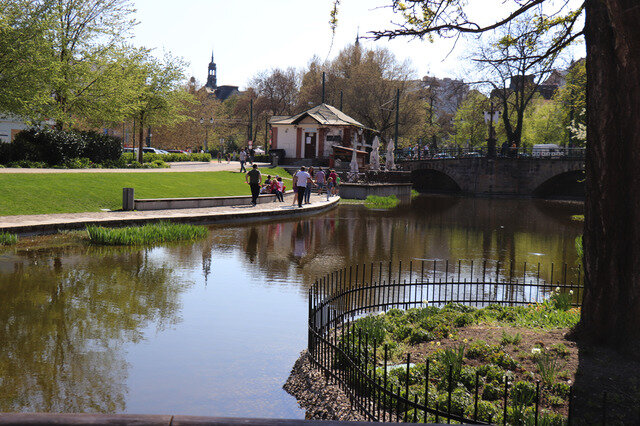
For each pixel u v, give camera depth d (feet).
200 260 44.37
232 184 114.11
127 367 21.26
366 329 22.63
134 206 71.05
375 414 16.53
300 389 19.43
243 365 21.89
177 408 17.87
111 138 135.03
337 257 48.52
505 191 186.80
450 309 28.17
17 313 27.68
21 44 101.45
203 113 307.37
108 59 126.52
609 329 20.80
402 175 175.42
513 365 19.24
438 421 15.26
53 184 74.38
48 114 111.45
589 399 16.38
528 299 35.40
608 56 20.43
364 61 248.11
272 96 301.63
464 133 270.67
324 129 187.01
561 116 235.40
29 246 46.88
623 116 20.24
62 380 19.74
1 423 5.48
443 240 63.87
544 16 25.57
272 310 30.04
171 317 28.12
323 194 127.24
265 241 56.49
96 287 33.78
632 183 20.17
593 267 21.13
